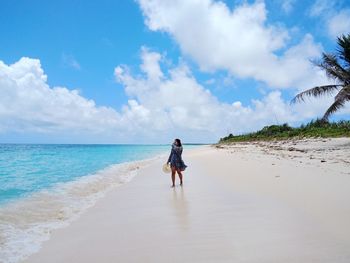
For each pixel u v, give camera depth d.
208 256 4.11
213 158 21.97
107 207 7.71
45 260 4.34
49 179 14.17
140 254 4.36
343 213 5.53
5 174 16.53
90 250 4.65
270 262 3.78
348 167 10.63
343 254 3.85
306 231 4.78
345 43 20.95
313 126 36.56
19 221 6.49
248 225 5.33
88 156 39.22
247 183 9.62
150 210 7.08
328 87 22.62
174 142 10.89
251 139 52.41
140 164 23.38
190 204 7.41
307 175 9.81
